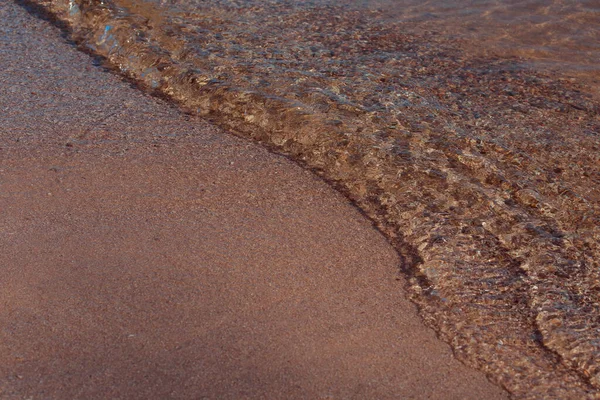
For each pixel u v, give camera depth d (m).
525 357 2.81
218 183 4.00
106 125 4.62
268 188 3.97
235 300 3.08
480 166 4.15
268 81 5.16
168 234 3.52
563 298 3.12
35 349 2.77
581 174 4.12
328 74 5.32
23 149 4.27
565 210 3.78
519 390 2.66
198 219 3.66
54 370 2.68
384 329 2.95
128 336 2.85
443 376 2.71
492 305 3.09
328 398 2.59
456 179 4.02
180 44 5.75
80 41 6.04
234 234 3.54
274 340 2.86
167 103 5.03
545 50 5.96
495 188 3.97
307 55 5.67
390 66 5.54
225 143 4.47
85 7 6.44
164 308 3.01
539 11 6.73
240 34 6.04
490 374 2.73
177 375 2.67
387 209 3.79
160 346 2.80
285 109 4.73
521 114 4.85
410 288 3.20
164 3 6.66
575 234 3.57
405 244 3.52
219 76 5.22
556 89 5.27
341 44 5.93
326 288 3.18
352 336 2.90
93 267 3.25
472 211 3.75
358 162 4.19
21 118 4.66
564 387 2.67
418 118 4.70
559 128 4.67
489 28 6.38
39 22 6.36
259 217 3.70
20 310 2.98
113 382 2.63
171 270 3.25
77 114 4.76
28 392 2.57
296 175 4.12
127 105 4.95
